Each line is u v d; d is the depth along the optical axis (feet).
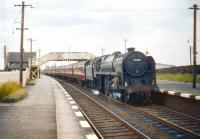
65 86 138.51
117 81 73.20
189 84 128.67
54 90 102.17
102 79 95.61
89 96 85.10
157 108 62.13
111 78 81.87
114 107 64.85
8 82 81.25
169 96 66.13
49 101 66.80
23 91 79.61
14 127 37.09
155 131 39.73
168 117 51.49
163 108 60.29
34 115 46.73
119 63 72.33
